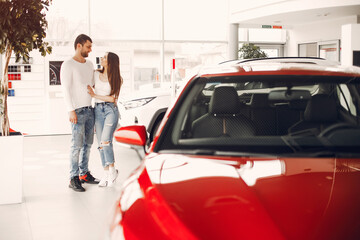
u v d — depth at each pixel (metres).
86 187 5.78
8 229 4.13
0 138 4.93
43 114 11.55
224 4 15.39
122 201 1.88
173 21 14.88
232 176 1.90
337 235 1.48
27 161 7.89
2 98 5.04
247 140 2.32
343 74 2.63
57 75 11.41
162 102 7.66
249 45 15.49
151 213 1.67
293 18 14.38
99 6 13.96
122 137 2.60
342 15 13.80
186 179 1.90
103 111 5.60
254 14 14.02
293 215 1.59
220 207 1.64
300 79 2.59
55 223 4.30
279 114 2.46
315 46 15.98
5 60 5.01
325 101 2.45
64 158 8.18
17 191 5.02
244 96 2.57
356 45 10.41
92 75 5.62
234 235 1.48
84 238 3.88
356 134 2.33
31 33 4.95
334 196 1.71
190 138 2.36
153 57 14.83
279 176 1.89
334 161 2.06
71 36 13.73
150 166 2.12
